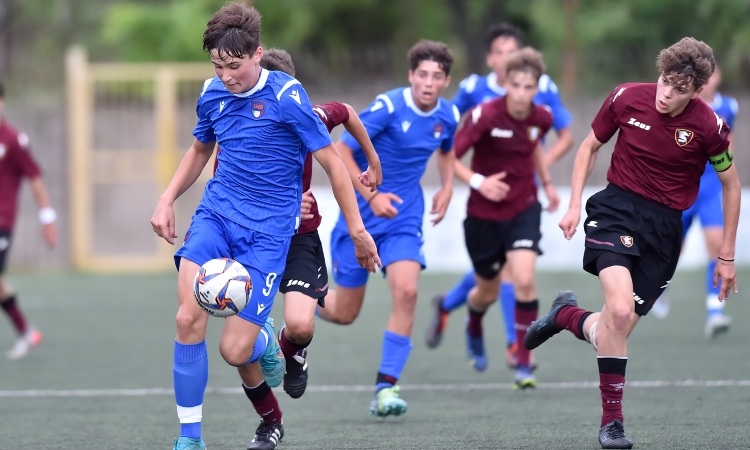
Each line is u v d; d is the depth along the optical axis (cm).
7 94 8388
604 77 7088
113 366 3067
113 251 6241
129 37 8238
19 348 3294
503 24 3092
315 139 1750
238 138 1755
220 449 1917
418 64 2344
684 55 1784
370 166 1969
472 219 2717
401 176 2386
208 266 1667
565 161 6306
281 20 8106
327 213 5844
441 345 3506
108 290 5222
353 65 6981
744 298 4631
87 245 6153
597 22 7825
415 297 2273
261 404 1861
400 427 2122
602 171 6306
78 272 6106
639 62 7056
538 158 2889
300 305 1872
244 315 1723
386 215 2241
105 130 6159
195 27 8031
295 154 1781
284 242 1773
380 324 3994
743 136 6391
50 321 4141
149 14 8094
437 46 2347
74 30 9238
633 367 2894
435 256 5847
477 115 2666
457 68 8356
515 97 2608
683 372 2802
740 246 5812
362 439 1995
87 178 6119
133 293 5081
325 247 5822
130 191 6219
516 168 2681
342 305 2409
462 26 8175
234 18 1691
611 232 1895
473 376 2845
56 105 6159
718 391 2505
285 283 1902
